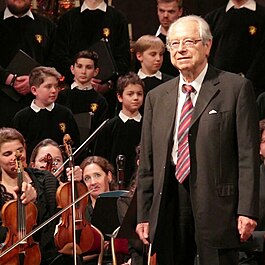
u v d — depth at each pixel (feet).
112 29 88.79
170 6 89.30
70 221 61.82
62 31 88.28
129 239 54.75
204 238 46.19
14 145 60.59
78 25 88.28
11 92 82.84
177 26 47.11
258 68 84.79
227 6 88.12
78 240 62.03
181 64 46.88
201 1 105.91
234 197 46.57
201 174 46.32
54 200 61.67
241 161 46.19
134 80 79.46
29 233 53.88
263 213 62.03
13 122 79.25
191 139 46.65
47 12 94.89
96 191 66.08
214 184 46.32
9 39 86.28
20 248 58.75
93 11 88.58
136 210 49.24
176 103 47.83
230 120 46.70
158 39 84.74
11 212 58.85
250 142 46.24
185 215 47.42
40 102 79.25
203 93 47.11
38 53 86.79
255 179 45.93
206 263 46.26
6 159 60.59
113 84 86.74
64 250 61.21
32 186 60.59
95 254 63.05
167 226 47.73
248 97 46.91
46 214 61.16
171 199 47.73
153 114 48.49
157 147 47.75
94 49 85.66
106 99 86.58
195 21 47.06
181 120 47.42
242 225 45.80
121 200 56.95
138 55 84.64
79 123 80.69
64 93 84.12
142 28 105.70
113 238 57.26
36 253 59.16
